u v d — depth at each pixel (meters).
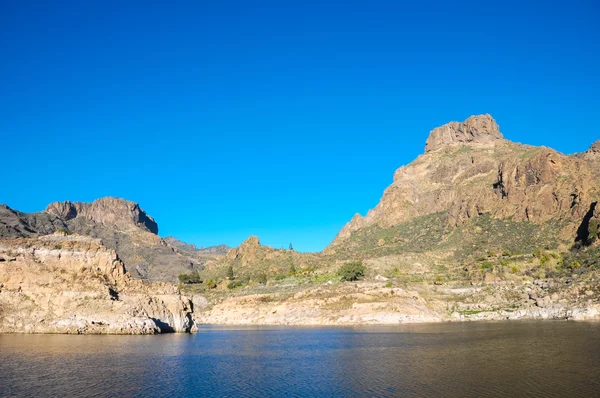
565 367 41.69
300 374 41.28
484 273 130.62
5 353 47.12
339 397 32.97
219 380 38.47
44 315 64.38
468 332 73.88
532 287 113.50
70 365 41.91
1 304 63.78
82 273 70.06
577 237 139.25
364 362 47.00
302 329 91.12
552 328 75.44
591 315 90.50
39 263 68.31
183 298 86.12
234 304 128.88
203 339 70.06
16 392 32.50
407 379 38.16
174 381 37.50
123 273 76.62
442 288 122.75
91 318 65.56
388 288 111.94
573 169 171.75
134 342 59.41
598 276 105.38
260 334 80.69
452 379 37.72
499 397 32.03
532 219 165.88
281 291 130.75
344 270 131.75
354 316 103.38
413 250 186.12
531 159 183.25
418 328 84.88
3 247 67.31
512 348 53.84
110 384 35.41
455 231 189.25
